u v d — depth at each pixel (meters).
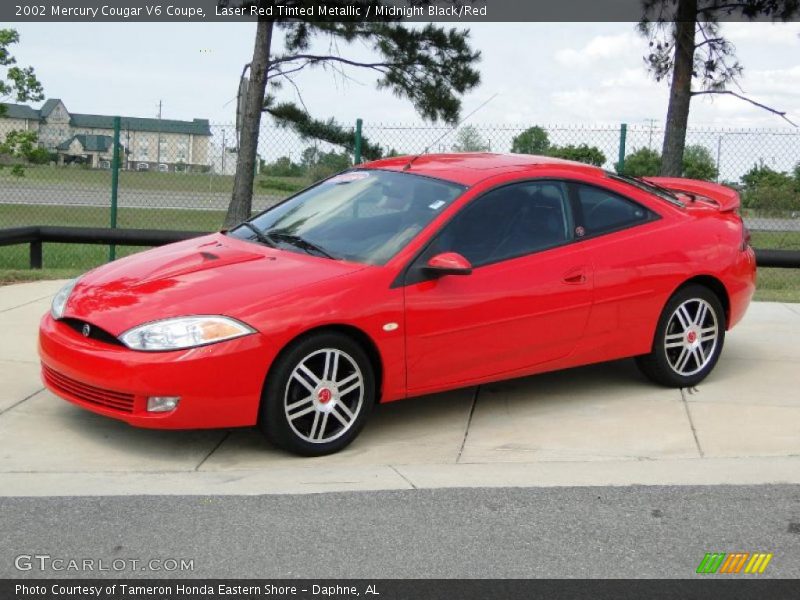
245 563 3.75
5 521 4.10
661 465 4.91
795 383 6.46
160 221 17.53
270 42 14.27
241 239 5.84
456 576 3.66
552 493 4.51
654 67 14.28
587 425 5.59
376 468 4.85
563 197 5.85
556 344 5.71
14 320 7.84
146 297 4.96
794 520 4.22
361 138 12.03
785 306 9.23
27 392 5.94
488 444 5.27
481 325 5.38
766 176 13.26
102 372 4.75
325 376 4.98
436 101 14.74
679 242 6.13
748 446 5.21
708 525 4.16
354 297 4.99
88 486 4.53
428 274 5.23
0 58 15.12
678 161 13.08
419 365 5.24
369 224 5.54
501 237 5.55
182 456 5.00
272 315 4.78
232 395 4.72
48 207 20.11
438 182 5.71
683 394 6.20
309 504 4.35
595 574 3.69
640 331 6.02
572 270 5.68
